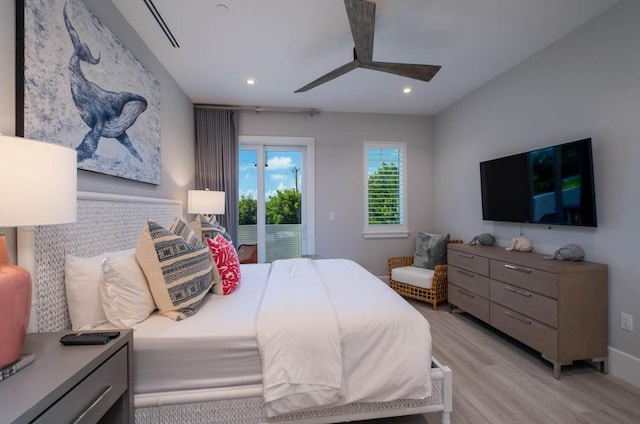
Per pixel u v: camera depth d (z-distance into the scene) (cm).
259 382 129
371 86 326
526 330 218
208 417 127
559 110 236
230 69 281
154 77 247
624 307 190
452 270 317
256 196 410
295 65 275
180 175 318
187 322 137
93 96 157
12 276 82
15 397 72
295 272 221
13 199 80
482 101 327
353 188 418
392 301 155
